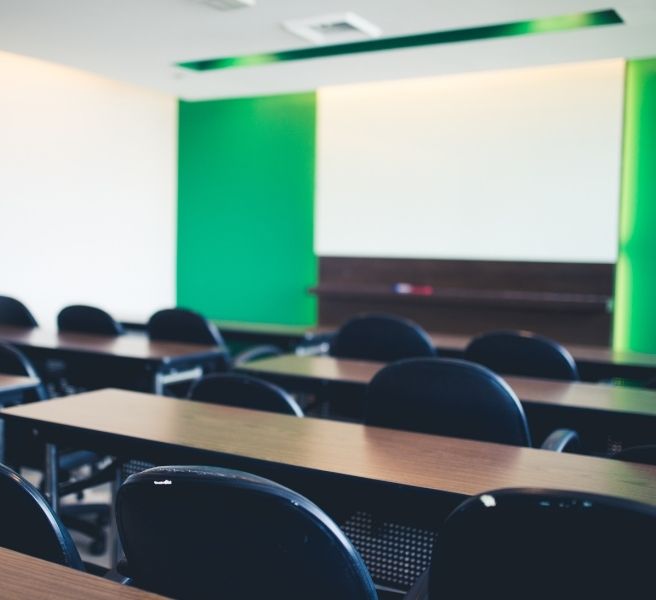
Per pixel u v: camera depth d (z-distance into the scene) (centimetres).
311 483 177
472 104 603
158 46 522
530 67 572
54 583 111
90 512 337
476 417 223
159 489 122
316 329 590
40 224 607
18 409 234
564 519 102
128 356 378
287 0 421
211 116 727
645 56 529
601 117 557
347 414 351
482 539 110
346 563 116
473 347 354
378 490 166
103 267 670
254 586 124
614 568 102
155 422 219
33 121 596
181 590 132
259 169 708
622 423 266
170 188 739
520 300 574
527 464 180
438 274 623
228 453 187
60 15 454
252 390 246
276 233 704
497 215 598
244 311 725
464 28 501
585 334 572
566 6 422
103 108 659
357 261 657
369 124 646
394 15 445
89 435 211
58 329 486
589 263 566
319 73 595
